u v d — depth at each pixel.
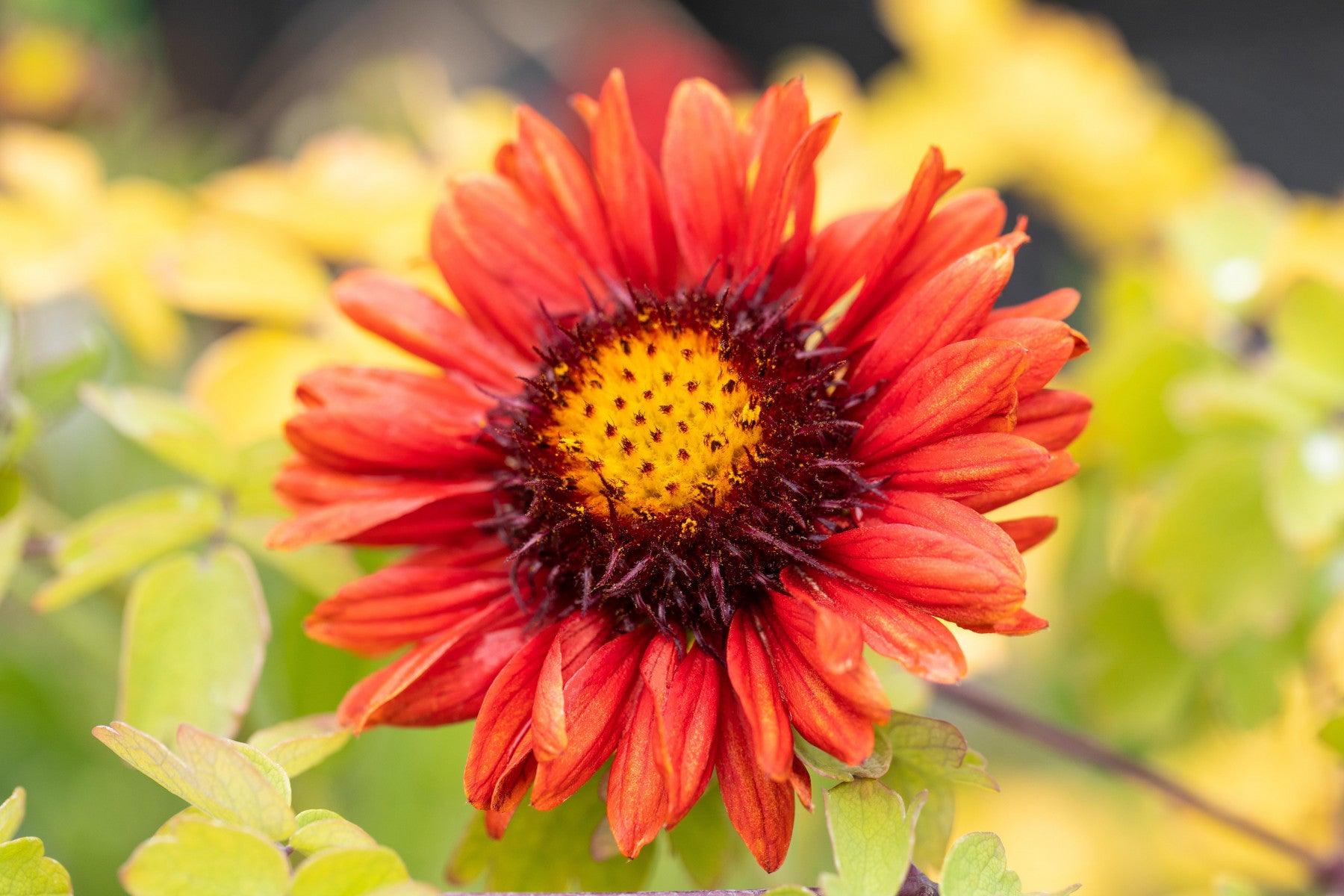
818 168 0.33
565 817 0.27
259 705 0.31
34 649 0.35
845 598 0.26
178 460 0.29
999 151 0.40
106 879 0.33
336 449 0.27
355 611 0.27
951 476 0.26
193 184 0.49
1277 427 0.31
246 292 0.32
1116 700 0.33
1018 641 0.37
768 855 0.25
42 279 0.33
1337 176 0.75
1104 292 0.35
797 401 0.27
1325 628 0.32
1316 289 0.31
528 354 0.28
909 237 0.27
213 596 0.28
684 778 0.25
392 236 0.33
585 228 0.28
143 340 0.34
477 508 0.28
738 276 0.28
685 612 0.27
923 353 0.26
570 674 0.26
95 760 0.34
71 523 0.35
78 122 0.46
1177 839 0.35
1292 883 0.34
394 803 0.32
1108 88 0.41
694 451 0.27
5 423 0.29
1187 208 0.34
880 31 0.90
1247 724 0.33
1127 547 0.33
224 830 0.24
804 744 0.26
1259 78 0.81
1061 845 0.36
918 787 0.26
